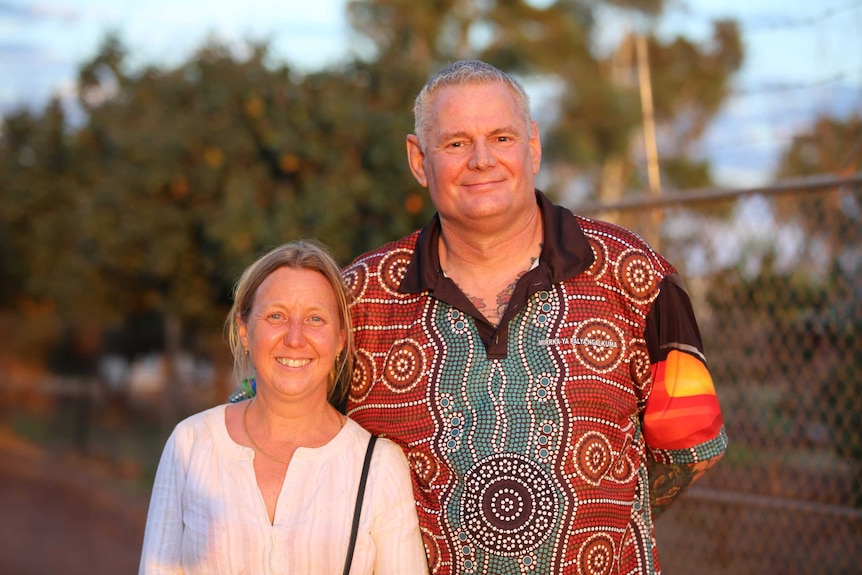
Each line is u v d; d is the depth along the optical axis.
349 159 8.73
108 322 12.27
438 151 2.22
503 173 2.18
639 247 2.30
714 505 4.03
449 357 2.24
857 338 3.84
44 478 10.77
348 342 2.35
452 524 2.17
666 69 23.20
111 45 12.20
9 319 14.59
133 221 9.03
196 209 9.02
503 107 2.20
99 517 8.96
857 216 3.75
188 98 9.29
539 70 22.31
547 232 2.28
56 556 7.77
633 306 2.27
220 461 2.21
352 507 2.17
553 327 2.21
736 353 4.14
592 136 21.77
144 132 9.02
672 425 2.26
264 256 2.31
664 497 2.45
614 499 2.20
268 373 2.20
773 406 4.05
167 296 10.05
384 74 9.28
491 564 2.14
